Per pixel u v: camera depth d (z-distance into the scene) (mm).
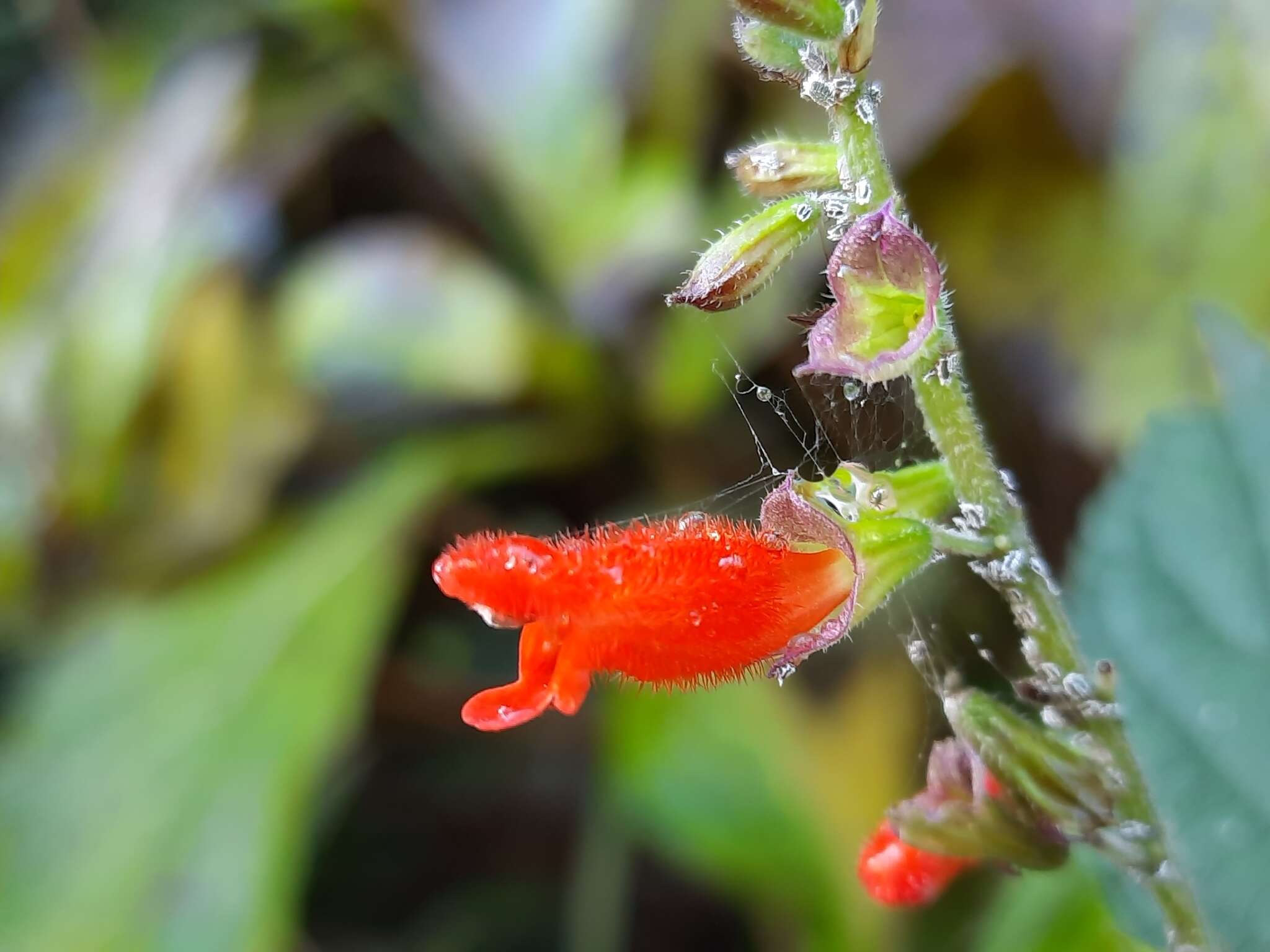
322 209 196
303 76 191
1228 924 102
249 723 145
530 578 91
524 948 158
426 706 170
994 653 138
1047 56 153
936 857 97
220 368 181
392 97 177
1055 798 91
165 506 179
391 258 179
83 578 181
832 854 129
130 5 209
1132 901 100
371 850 167
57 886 137
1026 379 150
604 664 93
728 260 90
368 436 179
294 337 177
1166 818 101
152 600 172
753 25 91
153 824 138
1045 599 91
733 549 93
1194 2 151
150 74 207
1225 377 112
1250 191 145
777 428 162
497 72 177
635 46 173
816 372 89
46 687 159
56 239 198
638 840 153
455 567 91
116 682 155
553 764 170
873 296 87
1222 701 106
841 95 89
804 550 94
